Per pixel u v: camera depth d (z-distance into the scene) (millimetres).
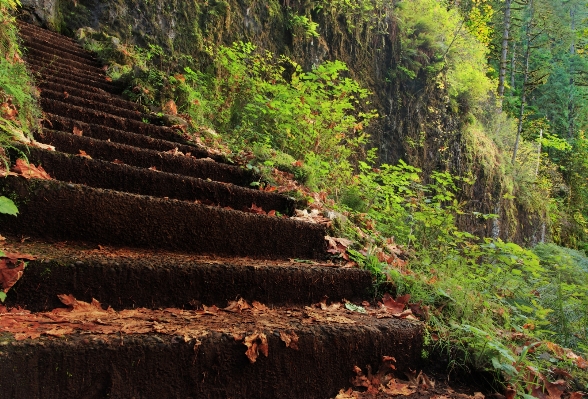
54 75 4664
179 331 1394
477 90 11844
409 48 10883
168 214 2180
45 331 1232
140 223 2105
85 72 5336
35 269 1507
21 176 1844
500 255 3021
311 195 3635
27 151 2217
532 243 13227
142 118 4320
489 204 11844
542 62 21391
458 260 3252
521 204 13219
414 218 4137
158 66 7047
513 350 2033
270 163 3814
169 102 4852
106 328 1341
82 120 3623
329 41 9352
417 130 10664
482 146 12430
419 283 2354
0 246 1648
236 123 5863
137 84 4953
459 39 11703
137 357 1259
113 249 1983
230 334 1430
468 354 1849
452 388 1731
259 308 1875
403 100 10539
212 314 1687
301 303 2070
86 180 2434
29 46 5242
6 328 1225
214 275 1839
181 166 3242
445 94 11367
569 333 2779
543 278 3346
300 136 5523
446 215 4102
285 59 8133
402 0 11156
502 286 3033
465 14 14555
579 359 2180
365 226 3691
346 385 1646
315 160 4812
